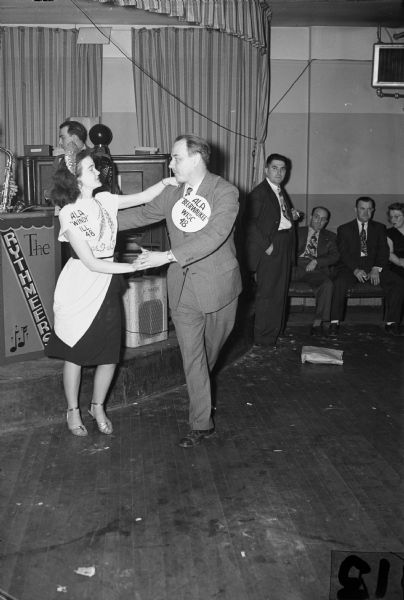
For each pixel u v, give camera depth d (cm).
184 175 388
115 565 293
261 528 323
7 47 721
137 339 505
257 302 641
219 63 730
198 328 407
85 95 742
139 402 491
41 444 416
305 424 458
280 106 789
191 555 300
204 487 364
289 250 638
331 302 692
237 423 458
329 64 784
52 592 274
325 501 350
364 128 795
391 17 732
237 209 394
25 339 455
